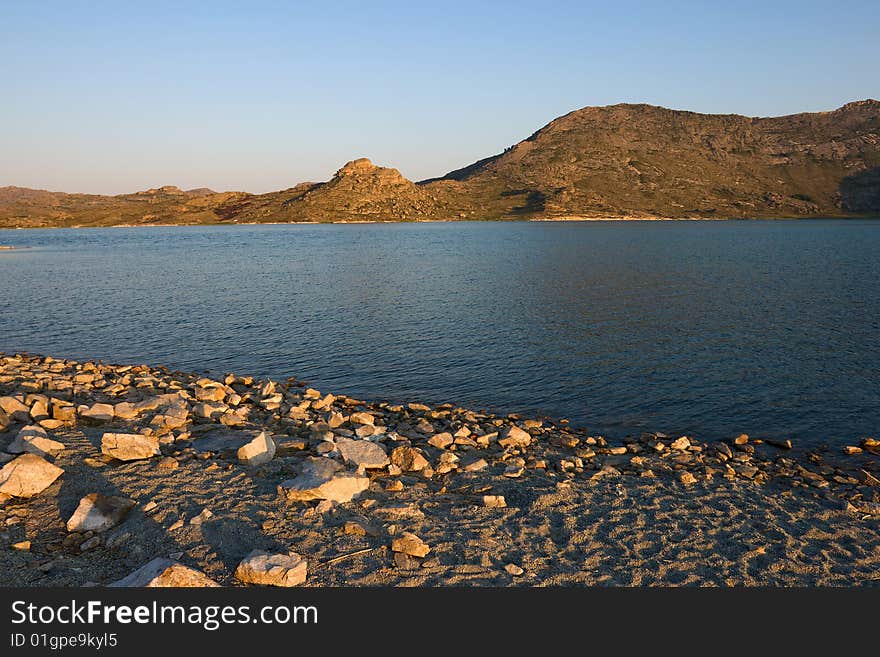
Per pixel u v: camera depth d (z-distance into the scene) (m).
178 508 11.07
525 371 27.77
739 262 81.62
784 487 15.19
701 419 21.47
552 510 12.59
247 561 9.10
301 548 10.01
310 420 18.59
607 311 43.34
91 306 47.38
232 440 15.27
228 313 43.81
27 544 9.70
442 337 35.06
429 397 24.30
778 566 10.67
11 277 69.88
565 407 22.86
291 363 29.83
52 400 17.34
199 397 20.36
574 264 80.44
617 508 12.91
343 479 12.05
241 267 81.06
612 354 30.80
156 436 15.27
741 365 28.52
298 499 11.59
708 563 10.68
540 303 47.12
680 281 60.59
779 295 50.19
